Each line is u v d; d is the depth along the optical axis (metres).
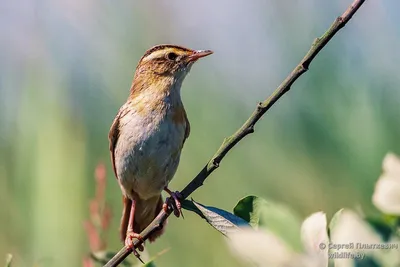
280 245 2.46
